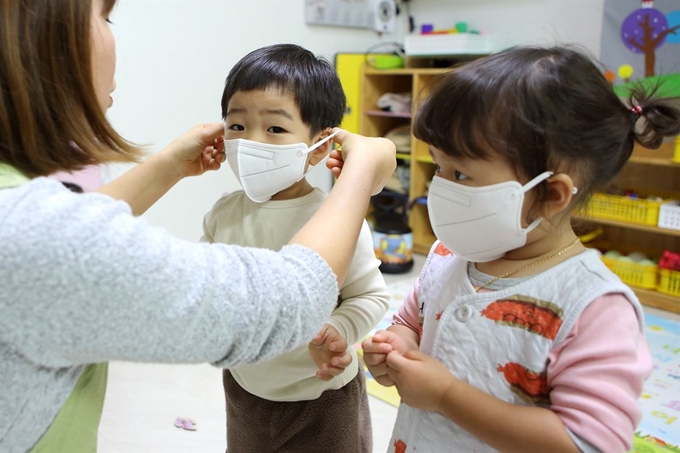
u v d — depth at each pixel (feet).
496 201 2.27
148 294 1.75
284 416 3.48
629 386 2.07
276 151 3.21
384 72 10.74
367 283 3.42
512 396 2.31
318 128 3.42
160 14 7.93
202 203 8.94
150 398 6.22
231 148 3.30
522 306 2.32
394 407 6.07
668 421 5.76
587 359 2.12
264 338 1.96
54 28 1.97
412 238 10.52
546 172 2.22
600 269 2.30
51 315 1.70
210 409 6.06
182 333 1.82
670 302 8.54
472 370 2.41
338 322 3.25
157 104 8.14
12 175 1.96
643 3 8.67
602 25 9.19
